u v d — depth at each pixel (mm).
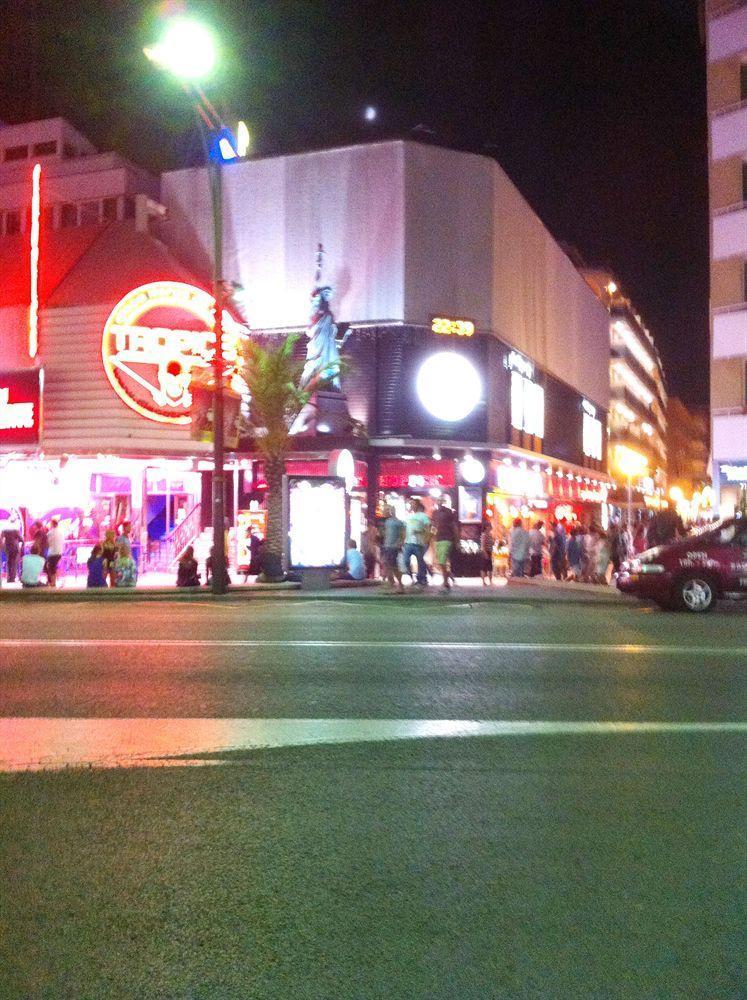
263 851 5051
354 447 29578
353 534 27219
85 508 29938
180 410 28938
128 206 32750
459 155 31844
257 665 10547
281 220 31953
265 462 26422
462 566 29984
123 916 4250
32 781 6301
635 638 12961
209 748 7098
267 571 24438
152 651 11555
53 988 3633
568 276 42875
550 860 4941
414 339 30812
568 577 28641
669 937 4055
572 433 43344
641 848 5117
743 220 32844
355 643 12281
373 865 4859
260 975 3721
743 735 7500
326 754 6953
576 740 7352
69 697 8883
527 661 10875
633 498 55781
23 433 29062
